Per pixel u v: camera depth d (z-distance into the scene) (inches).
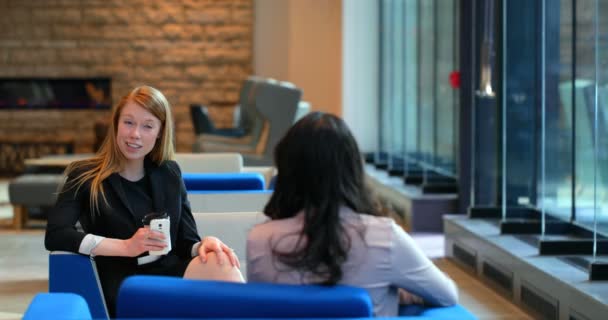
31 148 570.6
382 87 469.1
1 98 584.4
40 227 360.5
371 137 504.4
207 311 85.3
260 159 436.5
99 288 133.0
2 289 238.1
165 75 596.1
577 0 219.5
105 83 592.7
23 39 584.1
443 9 335.9
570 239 217.9
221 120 600.7
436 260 279.0
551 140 236.2
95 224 143.3
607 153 197.0
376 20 501.7
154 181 145.6
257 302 84.7
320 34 562.6
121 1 589.3
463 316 93.2
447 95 338.6
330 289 86.2
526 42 257.4
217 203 197.6
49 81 589.0
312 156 92.0
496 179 281.3
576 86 222.5
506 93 254.2
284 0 594.6
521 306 213.3
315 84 564.4
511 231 249.6
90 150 589.0
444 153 344.2
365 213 93.9
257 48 599.5
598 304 167.2
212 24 595.8
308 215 92.0
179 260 146.7
